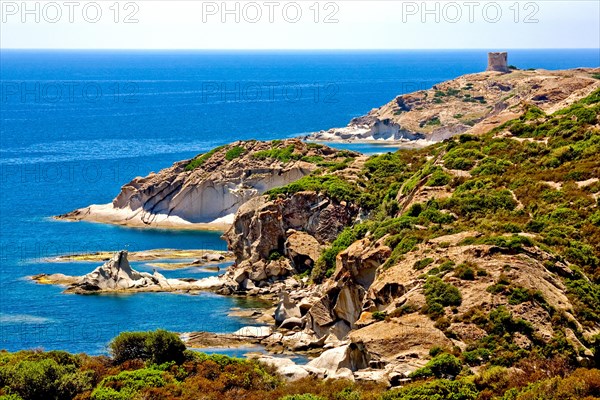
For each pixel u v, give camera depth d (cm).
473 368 6638
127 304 12138
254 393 6869
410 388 6181
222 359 7525
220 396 6812
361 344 7194
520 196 10444
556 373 6341
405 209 11538
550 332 6994
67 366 7250
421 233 9612
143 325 11075
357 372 6962
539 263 7850
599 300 7669
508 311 7138
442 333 7088
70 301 12269
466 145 12669
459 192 10925
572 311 7350
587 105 13350
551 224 9262
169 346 7506
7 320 11231
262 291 12975
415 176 12938
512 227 9162
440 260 8250
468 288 7544
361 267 9912
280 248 13650
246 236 13900
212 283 13175
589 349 6931
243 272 13250
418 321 7294
